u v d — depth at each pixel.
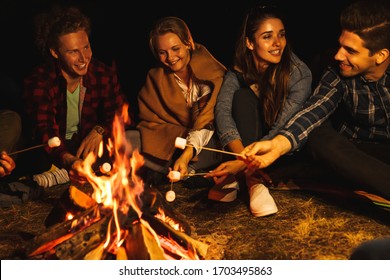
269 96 3.51
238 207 3.42
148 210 2.78
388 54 3.11
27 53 5.45
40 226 3.29
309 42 5.45
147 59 5.46
